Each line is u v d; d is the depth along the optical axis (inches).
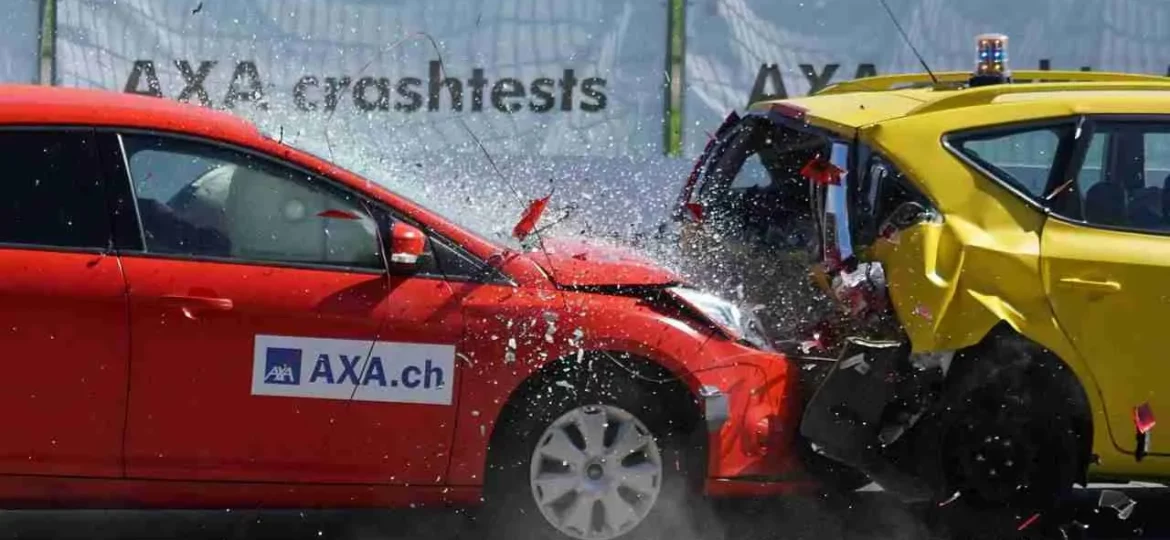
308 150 772.0
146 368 695.1
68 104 719.7
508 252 740.0
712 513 802.2
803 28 1363.2
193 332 698.2
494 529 737.0
